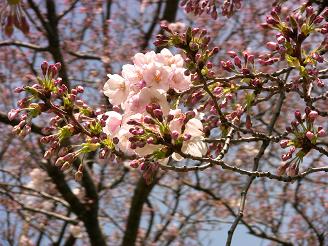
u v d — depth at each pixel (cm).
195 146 271
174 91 277
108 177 1012
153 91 262
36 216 946
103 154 272
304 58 295
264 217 1033
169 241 1062
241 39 994
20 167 991
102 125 271
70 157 270
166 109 260
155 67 267
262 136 324
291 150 280
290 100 939
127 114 265
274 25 291
